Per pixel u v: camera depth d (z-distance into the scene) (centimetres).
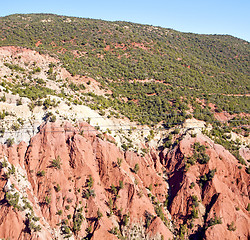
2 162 5172
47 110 6156
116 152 6028
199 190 5978
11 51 8244
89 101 7300
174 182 6191
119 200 5503
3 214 4716
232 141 7300
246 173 6431
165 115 7631
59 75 8056
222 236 5284
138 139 6762
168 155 6638
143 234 5156
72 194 5312
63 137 5844
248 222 5581
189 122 7356
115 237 4916
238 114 8419
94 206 5222
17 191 4938
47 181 5341
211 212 5634
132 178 5884
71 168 5622
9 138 5559
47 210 5078
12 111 5916
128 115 7338
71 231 4978
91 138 6016
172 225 5603
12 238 4562
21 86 6956
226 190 6022
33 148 5619
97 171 5781
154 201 5781
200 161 6334
